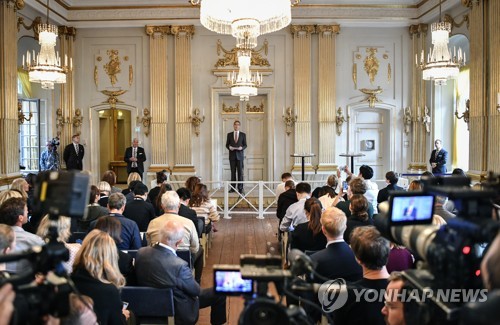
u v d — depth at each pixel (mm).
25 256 1706
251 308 1655
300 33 12766
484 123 9797
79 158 12523
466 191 1497
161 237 3842
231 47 12898
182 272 3779
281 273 1763
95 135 13062
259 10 8312
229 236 9258
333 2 12547
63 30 12602
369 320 2752
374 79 12977
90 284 3053
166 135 12914
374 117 13242
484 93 9789
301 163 12906
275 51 12922
